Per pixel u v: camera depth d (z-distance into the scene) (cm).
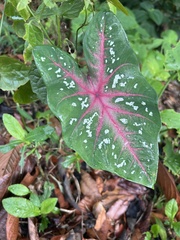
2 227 35
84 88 28
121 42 28
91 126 28
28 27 30
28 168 40
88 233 38
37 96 35
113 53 28
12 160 38
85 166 42
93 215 39
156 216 40
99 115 28
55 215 38
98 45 28
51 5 28
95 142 28
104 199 40
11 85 34
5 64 34
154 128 28
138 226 39
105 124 28
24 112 41
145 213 40
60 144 40
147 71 49
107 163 28
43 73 26
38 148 41
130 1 68
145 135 28
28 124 45
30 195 35
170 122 37
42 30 32
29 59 32
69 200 39
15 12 33
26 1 28
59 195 39
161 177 40
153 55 53
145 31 60
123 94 28
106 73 28
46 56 26
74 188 41
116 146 28
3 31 50
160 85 44
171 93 55
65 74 27
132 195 41
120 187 41
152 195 42
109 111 28
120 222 39
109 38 28
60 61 27
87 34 28
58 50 27
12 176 38
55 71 27
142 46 54
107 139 28
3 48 49
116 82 28
